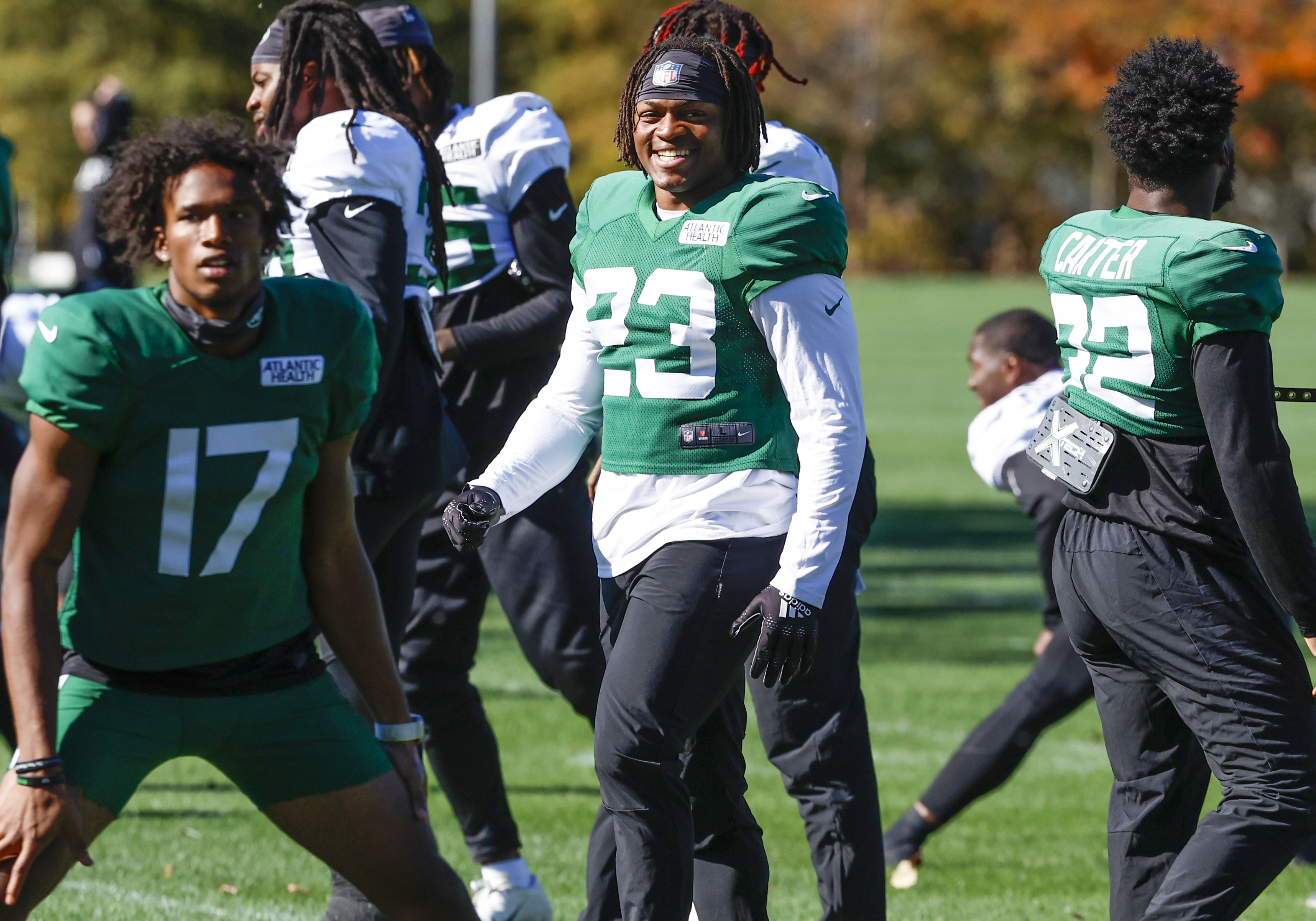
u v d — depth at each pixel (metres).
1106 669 13.84
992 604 39.84
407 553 16.02
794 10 193.38
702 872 13.79
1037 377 20.16
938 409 88.00
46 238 180.00
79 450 10.84
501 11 187.88
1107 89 13.71
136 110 150.75
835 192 15.16
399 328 15.20
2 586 11.01
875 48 198.38
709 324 12.49
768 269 12.29
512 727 27.22
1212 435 12.40
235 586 11.31
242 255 10.88
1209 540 12.81
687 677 12.48
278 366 11.13
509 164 17.59
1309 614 12.39
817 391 12.33
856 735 14.19
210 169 10.86
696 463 12.66
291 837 11.97
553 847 20.42
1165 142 13.24
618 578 13.02
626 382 12.84
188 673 11.41
